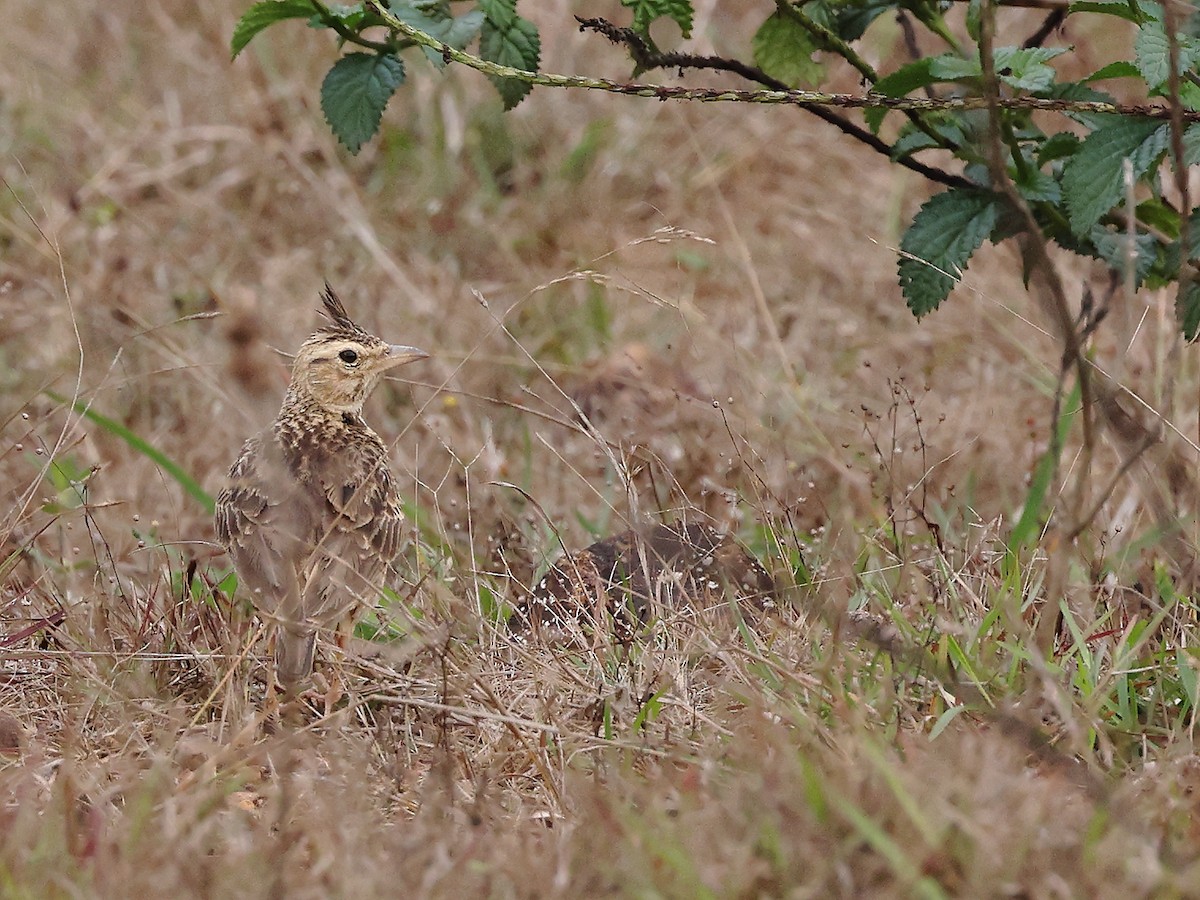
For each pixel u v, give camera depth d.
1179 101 9.52
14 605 11.12
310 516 10.92
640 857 7.42
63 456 13.88
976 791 7.61
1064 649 10.09
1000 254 16.30
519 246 17.67
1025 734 8.31
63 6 20.94
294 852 7.98
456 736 9.38
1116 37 18.81
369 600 10.66
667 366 14.82
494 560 12.06
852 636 9.73
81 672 10.03
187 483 12.44
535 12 19.70
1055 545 9.98
